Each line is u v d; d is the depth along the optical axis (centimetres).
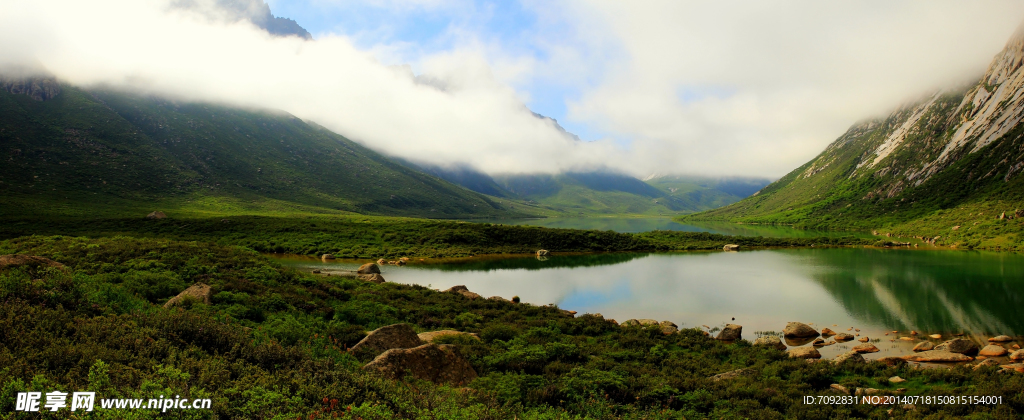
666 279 7588
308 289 4025
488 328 3375
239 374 1334
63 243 4644
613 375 2189
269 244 10138
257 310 2758
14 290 1664
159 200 18288
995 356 3344
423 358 1844
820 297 6006
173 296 2934
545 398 1822
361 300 4012
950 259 9562
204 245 5253
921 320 4738
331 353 1850
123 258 4194
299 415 1076
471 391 1684
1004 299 5703
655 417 1727
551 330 3647
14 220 9850
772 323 4712
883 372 2698
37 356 1137
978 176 17875
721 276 7862
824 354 3556
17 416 906
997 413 1864
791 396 2195
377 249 10331
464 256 10506
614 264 9538
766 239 14338
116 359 1238
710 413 1877
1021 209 12975
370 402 1247
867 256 10500
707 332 4356
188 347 1488
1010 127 18475
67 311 1576
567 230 13412
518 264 9431
